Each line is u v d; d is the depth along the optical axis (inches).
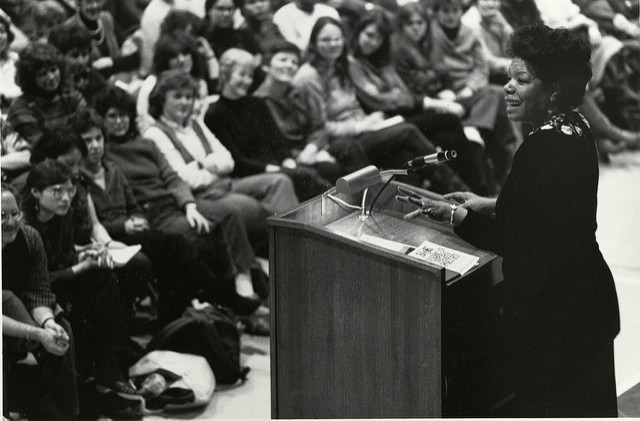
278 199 282.4
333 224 181.0
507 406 171.6
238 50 282.2
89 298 243.9
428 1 313.9
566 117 163.5
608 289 163.9
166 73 267.3
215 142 277.4
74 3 249.8
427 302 153.9
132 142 261.6
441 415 156.3
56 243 240.5
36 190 238.2
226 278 269.7
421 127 313.1
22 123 240.7
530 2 334.0
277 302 170.6
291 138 292.7
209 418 242.7
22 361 232.1
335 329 165.2
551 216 159.3
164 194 264.7
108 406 242.2
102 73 257.6
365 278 160.1
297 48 292.7
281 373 172.6
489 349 168.2
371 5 305.7
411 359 157.6
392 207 187.6
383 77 309.9
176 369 250.4
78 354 242.2
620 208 337.4
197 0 272.8
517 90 163.6
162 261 261.1
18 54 241.8
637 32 351.3
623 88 351.9
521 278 161.2
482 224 164.6
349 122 303.6
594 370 163.5
